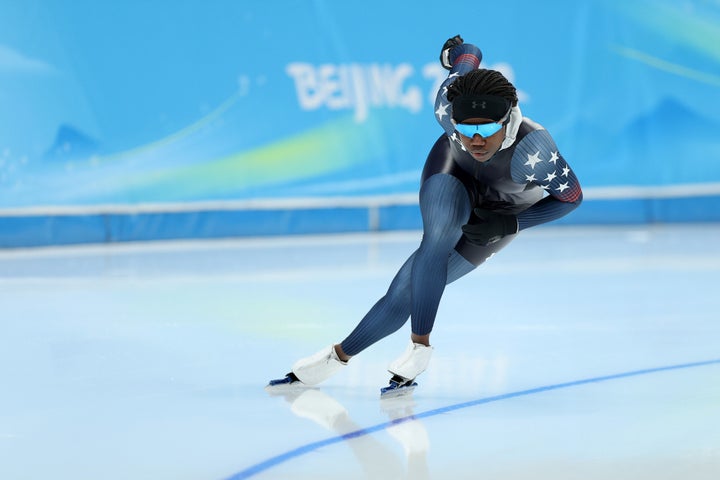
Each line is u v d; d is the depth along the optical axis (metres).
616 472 9.29
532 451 10.03
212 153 32.69
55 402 12.27
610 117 37.09
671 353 15.20
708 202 38.66
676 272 25.03
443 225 12.23
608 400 12.24
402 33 35.00
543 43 36.31
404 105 35.09
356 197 34.56
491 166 12.10
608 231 36.16
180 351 15.55
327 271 25.56
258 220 34.03
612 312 19.11
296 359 14.92
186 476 9.29
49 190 30.62
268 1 33.19
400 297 12.84
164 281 23.78
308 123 33.81
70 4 30.66
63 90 30.62
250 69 33.00
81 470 9.51
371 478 9.17
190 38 32.25
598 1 36.78
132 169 31.69
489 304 20.27
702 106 37.88
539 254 29.41
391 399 12.41
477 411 11.73
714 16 37.72
